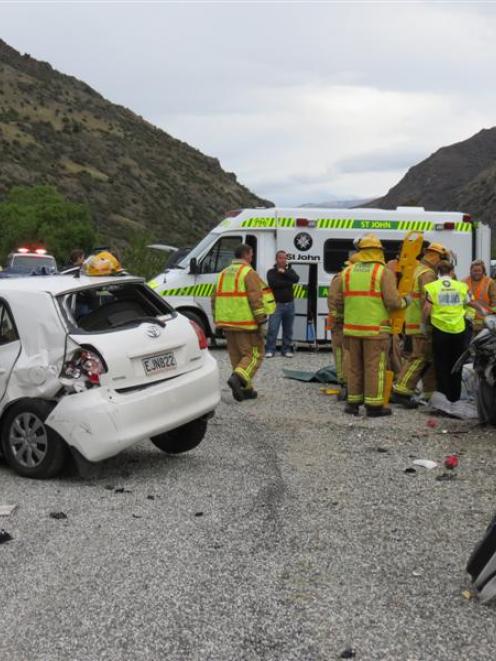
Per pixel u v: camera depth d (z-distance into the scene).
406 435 8.60
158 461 7.52
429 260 10.93
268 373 13.40
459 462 7.43
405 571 4.85
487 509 6.01
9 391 6.85
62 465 6.80
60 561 5.00
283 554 5.11
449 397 10.06
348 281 9.58
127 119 161.75
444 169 182.25
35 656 3.85
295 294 16.80
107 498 6.30
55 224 81.19
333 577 4.75
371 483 6.72
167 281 16.81
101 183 116.44
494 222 120.06
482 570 4.43
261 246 16.81
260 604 4.39
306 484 6.70
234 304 10.59
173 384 6.96
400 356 11.57
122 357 6.68
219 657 3.83
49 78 171.38
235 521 5.74
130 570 4.86
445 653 3.87
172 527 5.61
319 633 4.07
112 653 3.87
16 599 4.46
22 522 5.73
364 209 17.12
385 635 4.05
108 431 6.47
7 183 103.44
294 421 9.37
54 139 129.75
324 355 16.12
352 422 9.31
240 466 7.30
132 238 30.16
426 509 6.01
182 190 130.12
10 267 26.67
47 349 6.73
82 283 7.08
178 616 4.25
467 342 11.34
